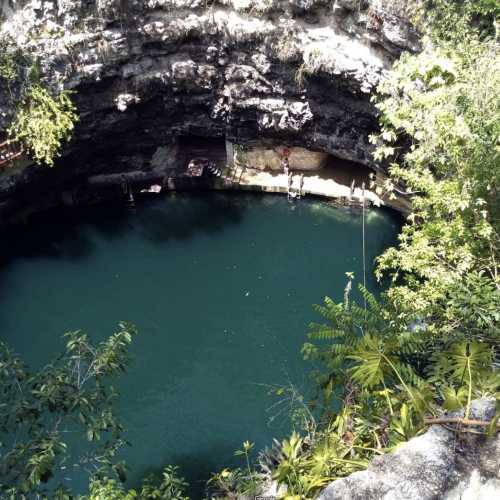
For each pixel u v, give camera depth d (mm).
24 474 9703
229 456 19500
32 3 25141
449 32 19609
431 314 13133
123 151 31016
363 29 23859
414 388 9703
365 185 31328
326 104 27578
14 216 29922
